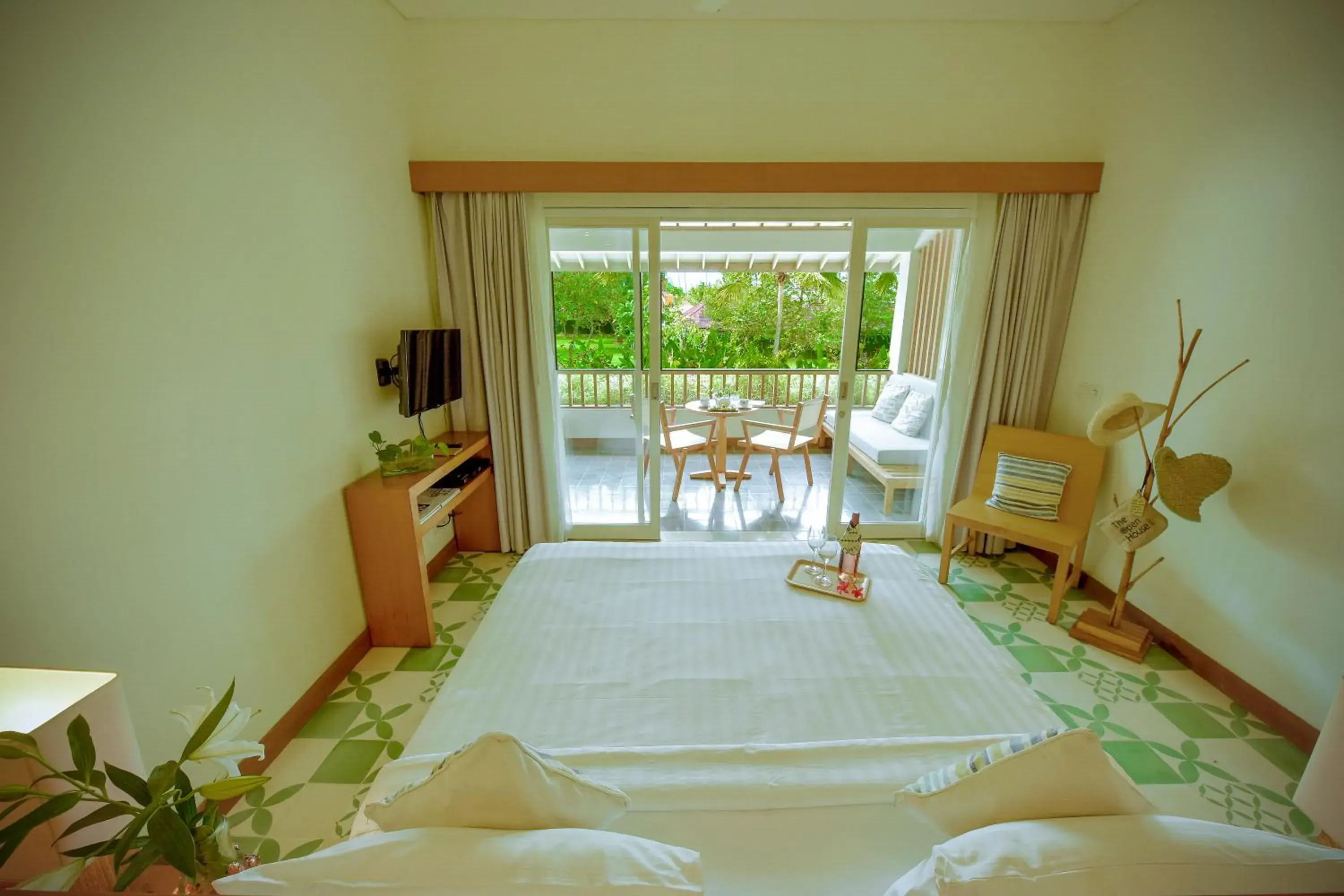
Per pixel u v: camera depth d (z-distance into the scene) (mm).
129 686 1332
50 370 1153
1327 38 1712
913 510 3482
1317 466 1762
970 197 2850
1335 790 1274
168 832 670
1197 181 2164
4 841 614
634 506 3463
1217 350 2088
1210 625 2133
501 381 3039
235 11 1605
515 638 1691
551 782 902
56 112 1153
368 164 2354
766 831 1058
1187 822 789
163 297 1399
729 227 4777
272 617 1809
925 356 3262
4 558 1089
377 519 2225
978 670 1548
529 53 2693
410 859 726
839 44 2684
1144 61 2422
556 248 3016
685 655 1615
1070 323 2918
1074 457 2717
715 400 4668
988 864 747
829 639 1689
